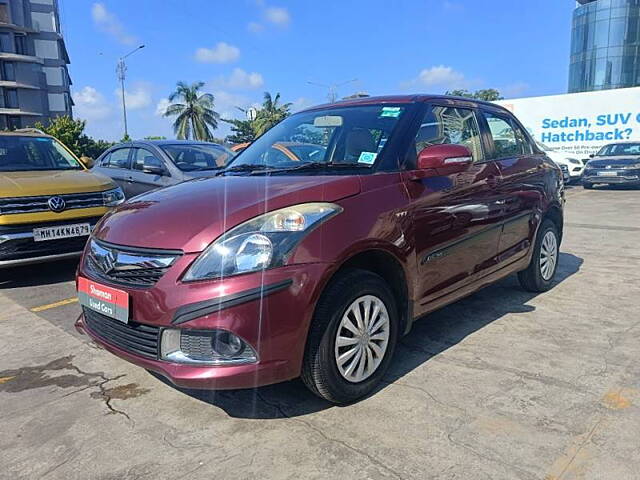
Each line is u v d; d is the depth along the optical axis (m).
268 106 61.47
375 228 2.94
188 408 3.01
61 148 7.26
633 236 7.89
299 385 3.23
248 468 2.44
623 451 2.47
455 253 3.61
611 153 16.66
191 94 63.91
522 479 2.29
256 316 2.53
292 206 2.74
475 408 2.90
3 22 52.28
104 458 2.56
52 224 5.51
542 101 21.78
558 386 3.12
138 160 8.46
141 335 2.73
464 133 4.04
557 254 5.21
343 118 3.82
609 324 4.15
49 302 5.09
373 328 3.02
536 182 4.67
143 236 2.81
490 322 4.24
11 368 3.61
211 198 2.95
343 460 2.47
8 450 2.65
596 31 44.88
